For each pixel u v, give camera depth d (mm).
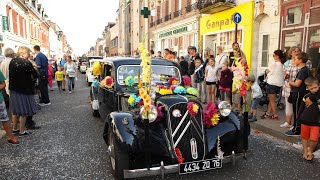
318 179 3580
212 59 8195
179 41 19266
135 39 33562
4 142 5219
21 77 5457
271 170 3855
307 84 4121
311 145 4133
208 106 3801
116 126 3395
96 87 6824
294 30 9484
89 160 4305
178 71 5438
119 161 3301
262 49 11500
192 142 3414
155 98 3906
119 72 5215
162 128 3547
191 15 17031
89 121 6898
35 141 5289
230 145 3779
